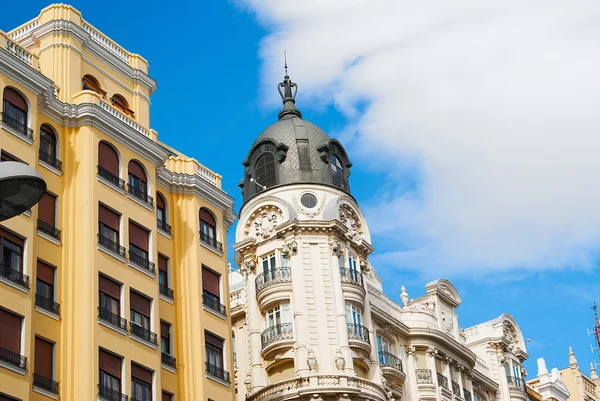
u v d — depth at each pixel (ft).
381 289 258.37
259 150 239.09
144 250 159.33
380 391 212.43
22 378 131.13
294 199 228.22
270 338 215.72
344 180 239.91
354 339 214.48
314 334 212.84
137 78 182.19
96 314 144.15
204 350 163.53
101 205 153.28
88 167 153.28
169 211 172.45
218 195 180.96
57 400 136.98
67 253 147.64
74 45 168.45
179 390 158.30
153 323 154.40
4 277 134.21
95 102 161.38
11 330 133.08
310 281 218.38
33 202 83.30
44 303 141.18
